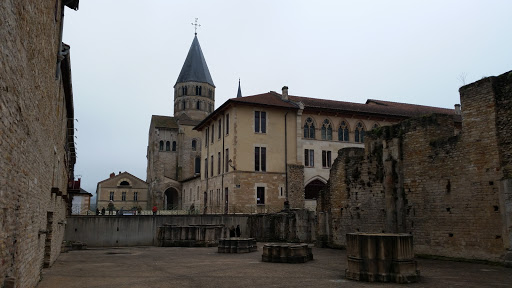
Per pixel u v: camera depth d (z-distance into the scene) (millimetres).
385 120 52938
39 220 12773
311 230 33250
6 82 6270
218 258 23672
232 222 39406
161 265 20422
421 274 15445
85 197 58875
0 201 6547
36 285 13383
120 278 15812
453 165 20000
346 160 27500
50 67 12367
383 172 24266
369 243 14227
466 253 18938
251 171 46094
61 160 20984
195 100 92750
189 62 95188
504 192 17109
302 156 48594
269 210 46000
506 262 16828
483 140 18531
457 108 55875
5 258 7273
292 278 15078
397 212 22922
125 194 83188
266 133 47594
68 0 15312
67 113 23969
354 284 13531
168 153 86438
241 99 47219
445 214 20188
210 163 54375
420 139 22094
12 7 6457
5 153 6637
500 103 18031
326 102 52625
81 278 15828
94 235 35844
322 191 30016
